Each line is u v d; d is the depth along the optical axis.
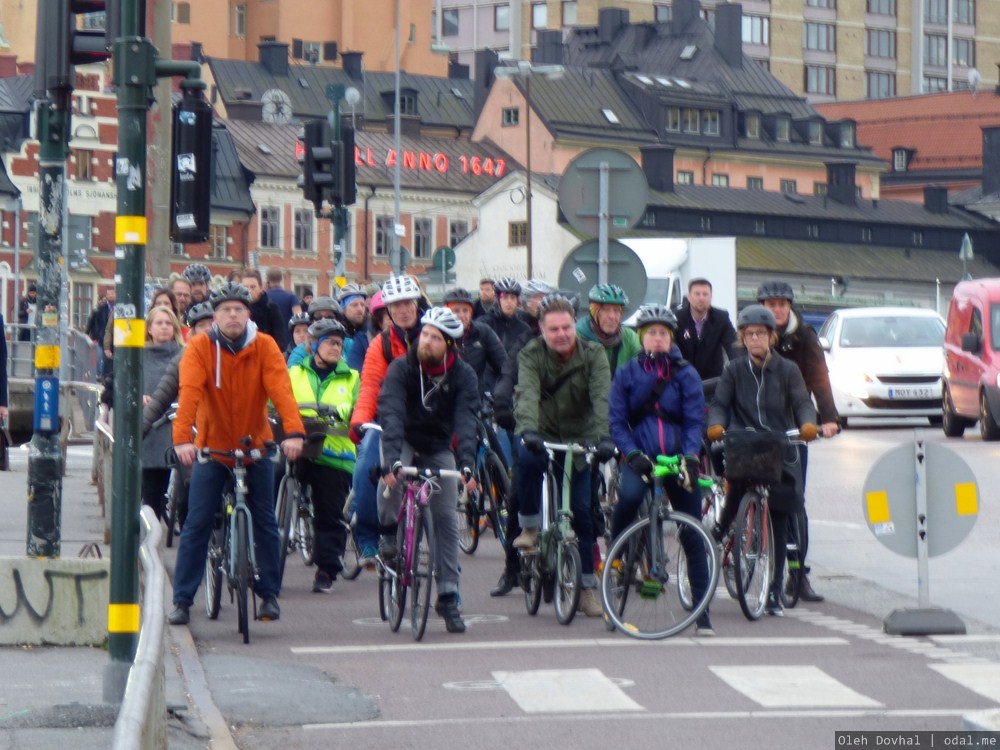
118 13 28.05
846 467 80.38
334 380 46.09
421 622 37.78
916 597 44.31
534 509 40.88
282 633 38.97
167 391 42.38
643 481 39.03
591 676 33.72
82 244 102.19
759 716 30.00
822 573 48.69
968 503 39.19
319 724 29.67
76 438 98.88
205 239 31.20
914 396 106.88
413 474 37.97
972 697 31.62
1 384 50.75
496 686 32.84
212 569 40.66
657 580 38.25
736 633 38.88
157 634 21.62
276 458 43.38
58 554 36.56
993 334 97.50
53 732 26.94
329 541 45.31
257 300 65.00
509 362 44.38
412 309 41.56
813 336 43.84
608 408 39.41
